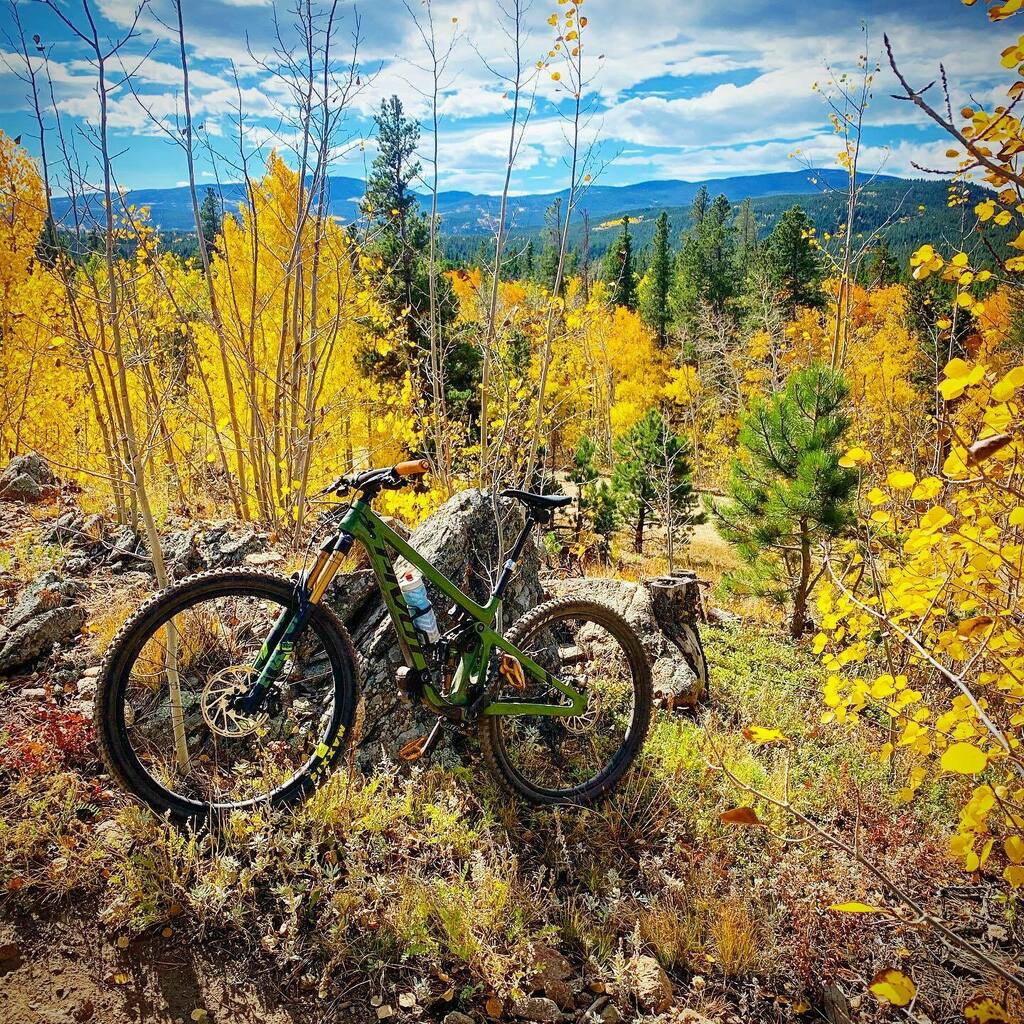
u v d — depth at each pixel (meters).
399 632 2.95
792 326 26.41
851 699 2.92
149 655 3.41
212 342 8.74
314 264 6.32
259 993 2.36
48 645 3.62
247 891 2.57
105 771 2.99
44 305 9.51
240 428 7.39
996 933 3.10
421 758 3.33
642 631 4.70
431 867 2.88
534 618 3.31
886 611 2.96
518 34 5.09
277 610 3.83
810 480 7.43
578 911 2.85
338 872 2.72
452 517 4.13
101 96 2.88
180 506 6.60
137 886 2.48
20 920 2.42
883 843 3.56
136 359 3.62
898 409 9.66
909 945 3.07
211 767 3.11
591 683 4.11
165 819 2.62
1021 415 2.20
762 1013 2.72
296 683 3.51
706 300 46.31
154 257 5.87
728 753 3.96
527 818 3.30
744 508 8.75
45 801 2.70
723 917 2.92
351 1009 2.36
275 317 9.48
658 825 3.37
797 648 6.45
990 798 2.05
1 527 5.33
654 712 4.20
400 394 9.13
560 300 6.39
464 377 15.91
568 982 2.61
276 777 3.00
